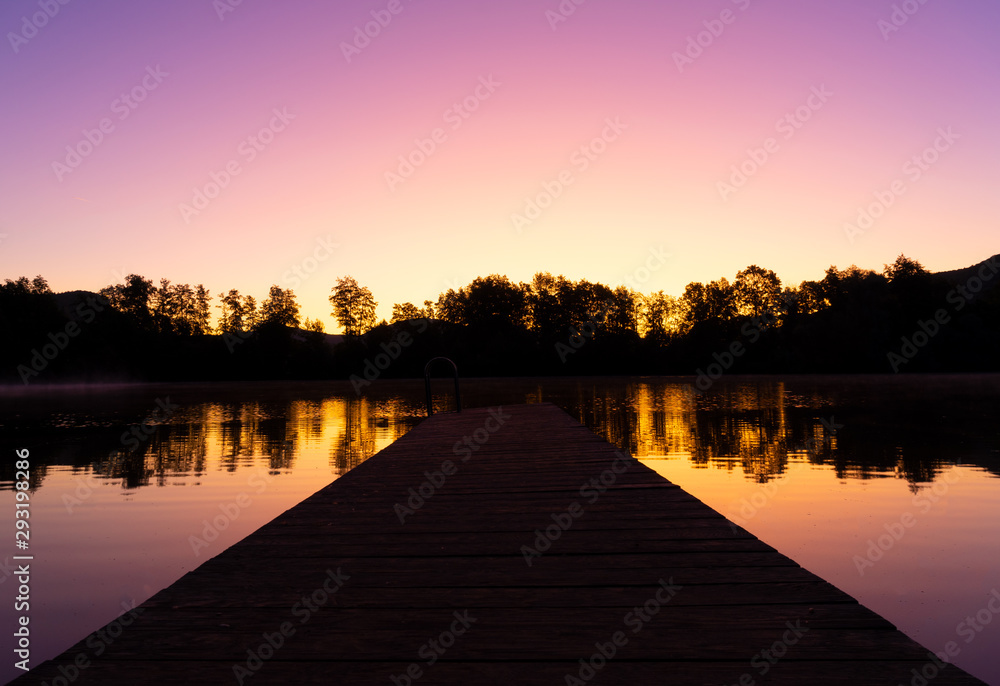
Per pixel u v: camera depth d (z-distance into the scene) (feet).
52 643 9.18
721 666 5.01
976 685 4.61
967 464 24.18
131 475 23.52
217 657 5.23
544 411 34.78
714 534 9.11
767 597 6.50
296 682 4.83
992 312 137.59
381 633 5.73
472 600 6.57
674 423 41.47
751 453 27.78
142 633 5.71
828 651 5.21
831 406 53.01
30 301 135.64
